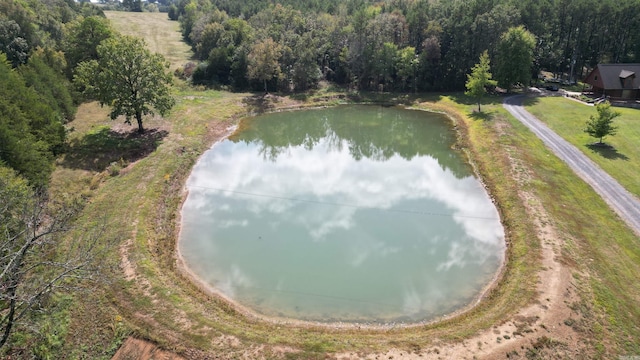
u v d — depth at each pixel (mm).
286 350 19766
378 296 25266
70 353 19125
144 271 25109
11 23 62438
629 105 60812
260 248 30219
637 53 77250
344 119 66375
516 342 20062
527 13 78688
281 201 37750
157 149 45281
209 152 49375
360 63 77375
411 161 48750
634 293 23453
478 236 31578
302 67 76125
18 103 37312
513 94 72312
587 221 30641
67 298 21781
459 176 42969
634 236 28672
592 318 21406
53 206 30312
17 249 17719
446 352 19688
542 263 25953
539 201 33656
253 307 24219
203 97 69000
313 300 24891
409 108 71375
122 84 46594
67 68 64500
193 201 37125
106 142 45219
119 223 30266
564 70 88875
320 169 46375
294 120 65938
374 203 37375
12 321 15750
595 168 39031
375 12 87250
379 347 20094
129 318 21406
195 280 26469
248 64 75500
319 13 94500
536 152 43688
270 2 110188
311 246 30578
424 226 33250
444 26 77562
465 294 25359
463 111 64500
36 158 32750
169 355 19422
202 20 96500
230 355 19422
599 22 79188
